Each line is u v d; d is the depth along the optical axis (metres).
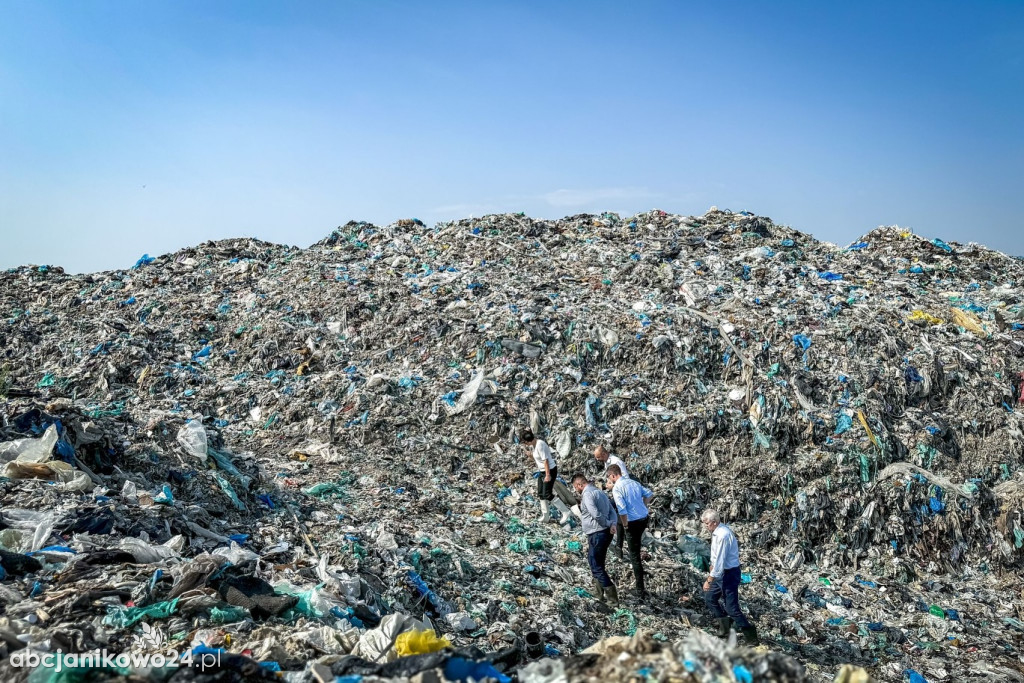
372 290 16.50
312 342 14.80
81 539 6.53
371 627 6.49
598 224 20.77
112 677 4.53
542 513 10.46
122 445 9.62
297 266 18.78
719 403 12.28
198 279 18.56
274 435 12.23
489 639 7.21
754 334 13.59
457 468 11.52
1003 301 14.98
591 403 12.55
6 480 7.46
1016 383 12.45
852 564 10.05
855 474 10.88
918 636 8.77
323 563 7.33
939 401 12.30
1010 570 10.01
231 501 8.93
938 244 18.47
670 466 11.34
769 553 10.16
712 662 4.48
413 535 8.99
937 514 10.41
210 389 13.62
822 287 15.59
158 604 5.71
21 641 4.84
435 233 20.98
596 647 5.22
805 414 11.80
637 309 14.73
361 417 12.41
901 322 13.78
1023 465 11.23
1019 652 8.59
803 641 8.44
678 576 9.34
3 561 5.75
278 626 5.82
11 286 18.44
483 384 13.01
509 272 17.17
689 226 20.44
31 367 14.59
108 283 18.22
